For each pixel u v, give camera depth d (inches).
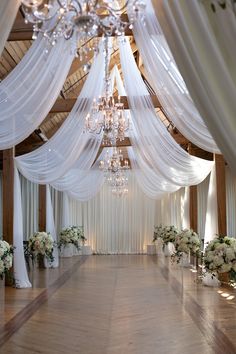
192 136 198.7
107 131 289.7
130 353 169.3
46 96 195.8
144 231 650.2
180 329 206.8
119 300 281.3
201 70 97.8
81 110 261.9
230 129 98.4
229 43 98.1
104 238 646.5
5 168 319.3
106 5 133.3
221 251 240.7
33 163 306.0
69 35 132.7
